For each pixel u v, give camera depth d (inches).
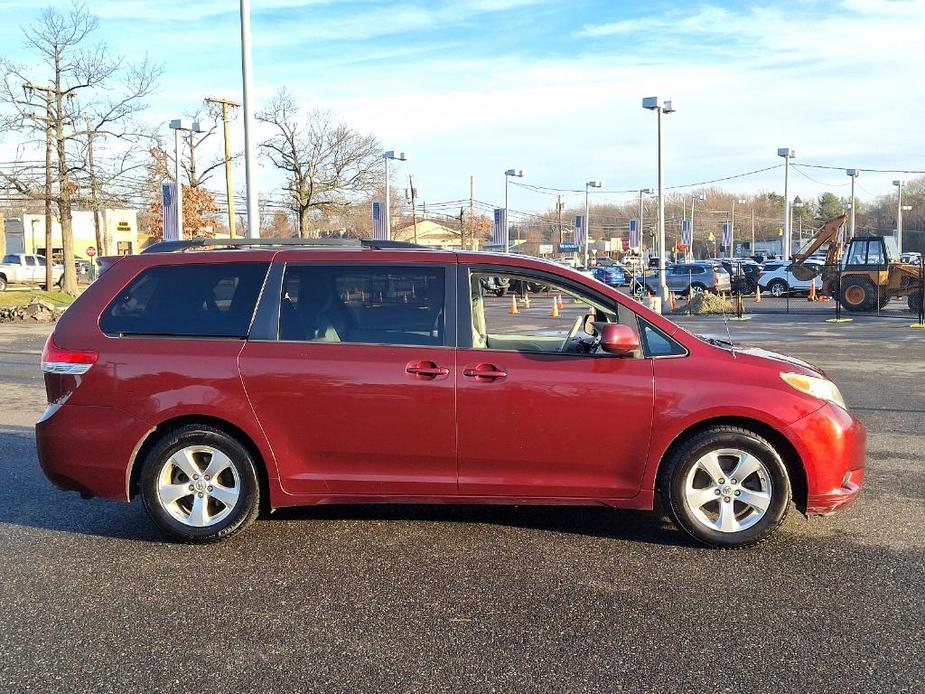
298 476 201.5
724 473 197.0
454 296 201.9
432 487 200.2
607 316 202.1
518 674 137.9
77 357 203.3
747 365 197.3
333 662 142.7
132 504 240.5
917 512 226.4
